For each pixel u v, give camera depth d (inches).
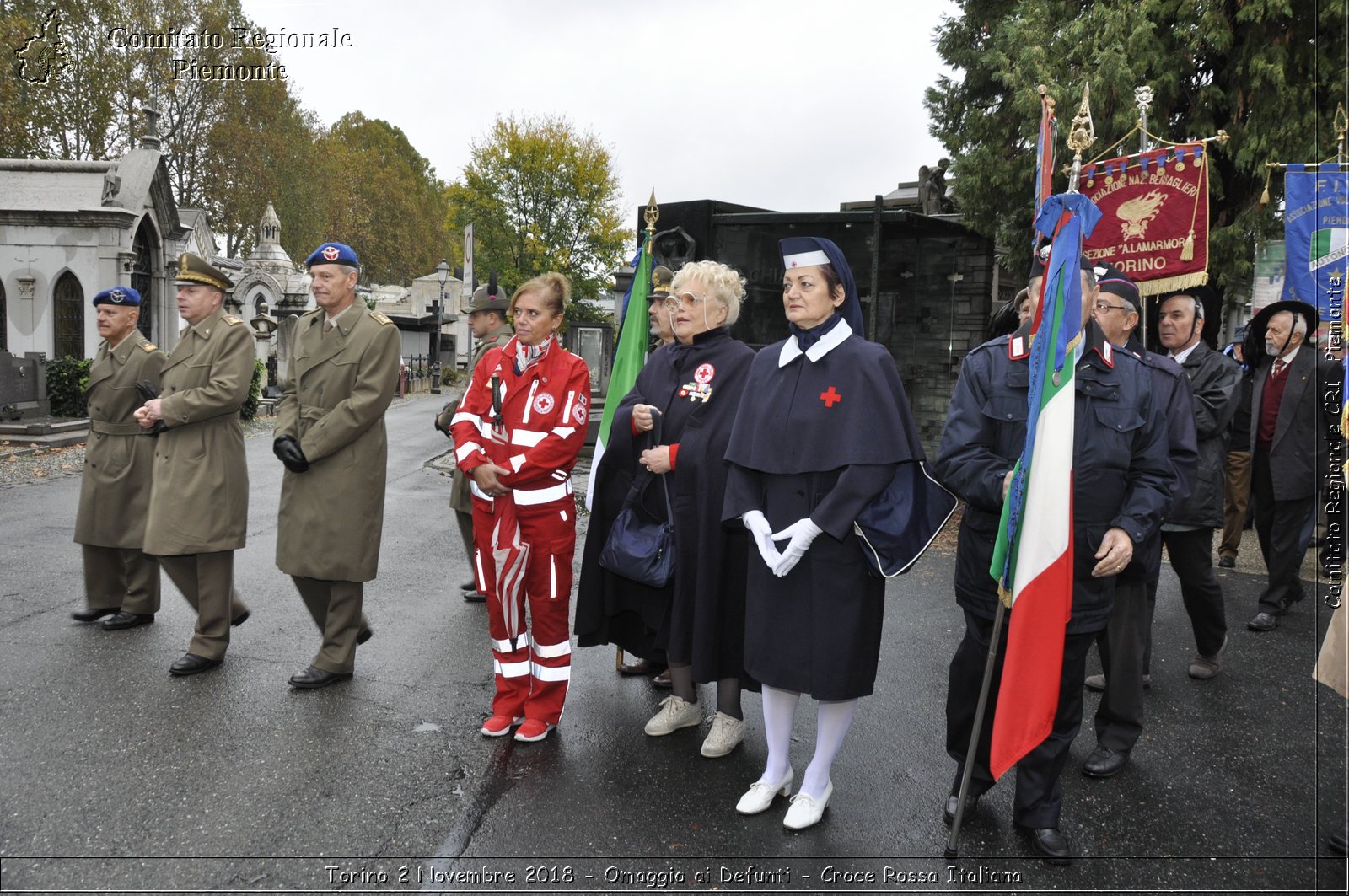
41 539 301.7
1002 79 404.8
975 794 135.7
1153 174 289.0
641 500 164.6
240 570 268.2
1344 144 246.2
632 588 171.6
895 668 202.1
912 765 155.3
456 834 128.8
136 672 185.8
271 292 1540.4
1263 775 154.6
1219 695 191.0
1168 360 162.6
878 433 129.3
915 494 133.2
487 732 161.0
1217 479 189.9
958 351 431.2
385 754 152.3
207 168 1584.6
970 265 436.5
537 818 133.8
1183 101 403.5
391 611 235.9
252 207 1674.5
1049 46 398.0
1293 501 235.3
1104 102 373.1
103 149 1449.3
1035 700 121.0
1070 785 150.7
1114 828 136.4
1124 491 127.3
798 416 134.0
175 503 182.4
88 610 218.4
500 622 161.2
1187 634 235.1
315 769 146.3
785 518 134.0
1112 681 154.0
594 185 1565.0
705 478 153.3
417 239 2805.1
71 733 156.7
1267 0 350.6
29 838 124.4
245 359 188.7
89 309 920.9
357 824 130.4
